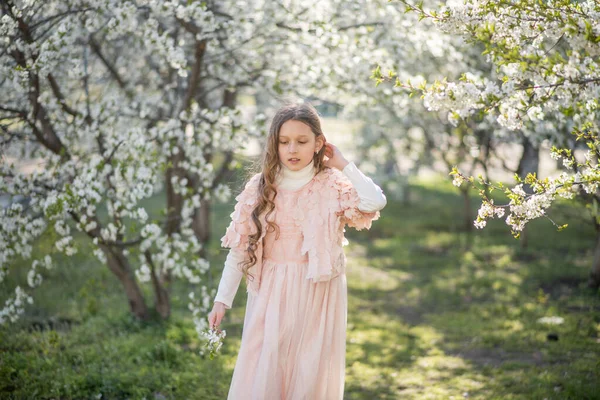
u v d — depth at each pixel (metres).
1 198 7.20
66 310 5.83
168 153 4.90
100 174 4.55
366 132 10.99
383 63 5.39
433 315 6.34
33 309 5.76
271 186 3.00
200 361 4.74
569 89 2.74
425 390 4.37
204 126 5.05
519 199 2.95
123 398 4.05
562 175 2.97
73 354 4.60
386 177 11.59
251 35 5.30
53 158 4.81
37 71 4.22
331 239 2.97
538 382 4.38
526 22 2.95
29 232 4.46
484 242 9.54
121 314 5.62
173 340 5.11
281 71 5.56
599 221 5.18
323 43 5.19
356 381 4.54
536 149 7.57
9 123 4.81
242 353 3.00
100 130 4.99
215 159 11.45
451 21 2.98
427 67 7.00
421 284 7.56
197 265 4.97
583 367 4.62
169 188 5.88
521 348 5.21
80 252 5.20
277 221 3.01
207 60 5.73
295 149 2.95
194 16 4.45
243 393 2.95
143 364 4.59
